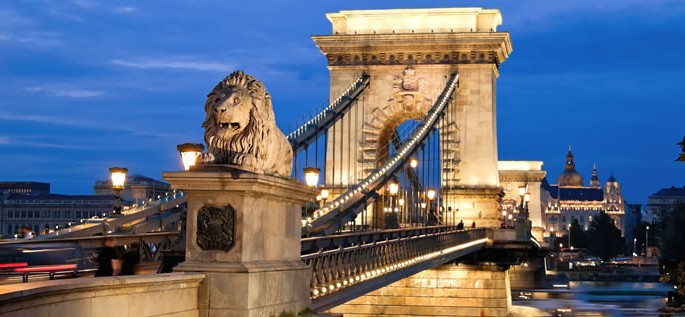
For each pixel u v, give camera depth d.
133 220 42.31
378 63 100.12
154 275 17.22
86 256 29.64
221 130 18.95
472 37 97.88
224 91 19.02
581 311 100.62
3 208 149.12
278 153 20.33
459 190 98.25
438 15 101.00
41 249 27.48
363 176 99.31
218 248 18.77
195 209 18.88
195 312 18.42
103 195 148.00
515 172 188.62
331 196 97.50
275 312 19.92
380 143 102.06
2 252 26.34
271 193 19.59
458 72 99.19
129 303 16.31
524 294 129.75
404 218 76.88
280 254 20.73
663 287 156.38
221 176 18.44
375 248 38.53
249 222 18.92
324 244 33.94
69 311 14.75
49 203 147.50
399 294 86.81
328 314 22.08
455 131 98.81
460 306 86.62
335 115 89.12
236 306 18.45
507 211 183.12
